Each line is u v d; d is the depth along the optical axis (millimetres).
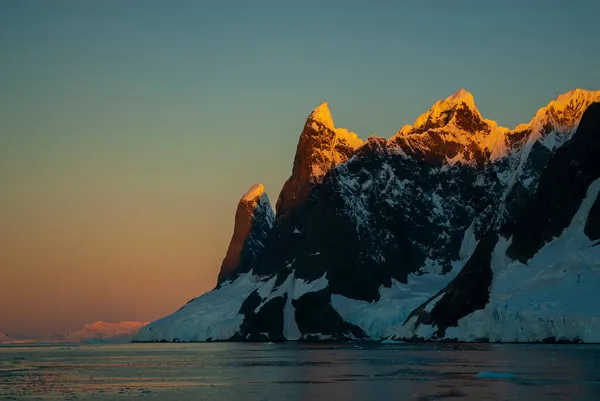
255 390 138750
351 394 130250
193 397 131250
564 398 119875
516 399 119625
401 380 148500
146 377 168125
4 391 143750
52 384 155625
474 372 159375
